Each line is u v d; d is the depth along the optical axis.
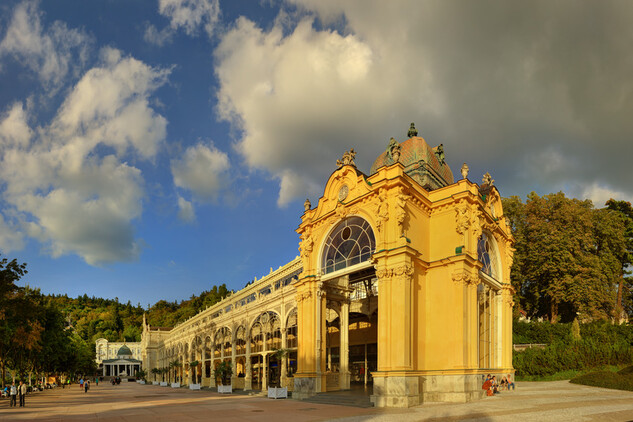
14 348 46.69
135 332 191.00
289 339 46.69
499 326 33.56
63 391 60.16
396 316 24.58
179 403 30.28
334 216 31.34
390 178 26.92
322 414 20.44
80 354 105.19
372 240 28.28
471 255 26.95
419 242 27.61
